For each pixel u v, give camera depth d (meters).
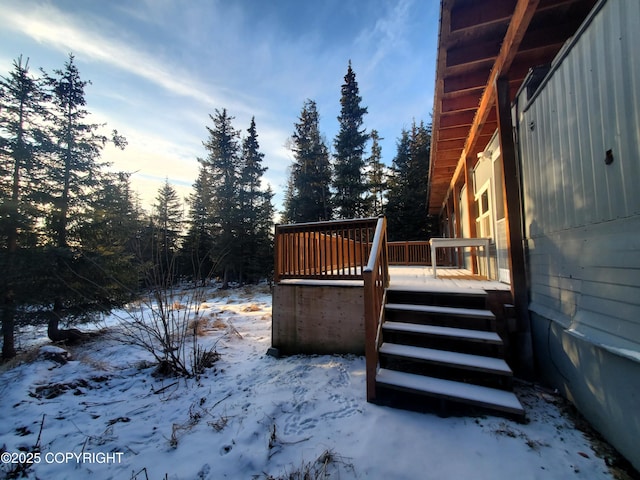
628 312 1.65
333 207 17.20
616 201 1.73
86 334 6.70
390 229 18.22
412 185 18.33
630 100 1.58
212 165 18.25
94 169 7.46
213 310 8.12
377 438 1.98
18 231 6.35
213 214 17.84
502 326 3.17
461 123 4.86
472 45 3.35
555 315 2.54
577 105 2.11
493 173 4.51
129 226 7.18
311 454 1.88
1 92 6.36
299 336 3.90
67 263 6.29
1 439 2.15
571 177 2.23
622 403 1.69
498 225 4.34
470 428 2.05
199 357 3.76
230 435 2.14
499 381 2.55
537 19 2.85
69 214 6.98
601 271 1.90
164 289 3.83
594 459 1.70
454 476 1.62
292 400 2.59
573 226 2.23
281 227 4.23
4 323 5.87
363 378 2.96
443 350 2.92
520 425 2.06
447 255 11.16
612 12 1.69
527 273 3.14
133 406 2.68
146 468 1.83
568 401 2.35
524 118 3.12
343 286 3.69
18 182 6.43
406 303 3.50
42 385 3.06
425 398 2.49
